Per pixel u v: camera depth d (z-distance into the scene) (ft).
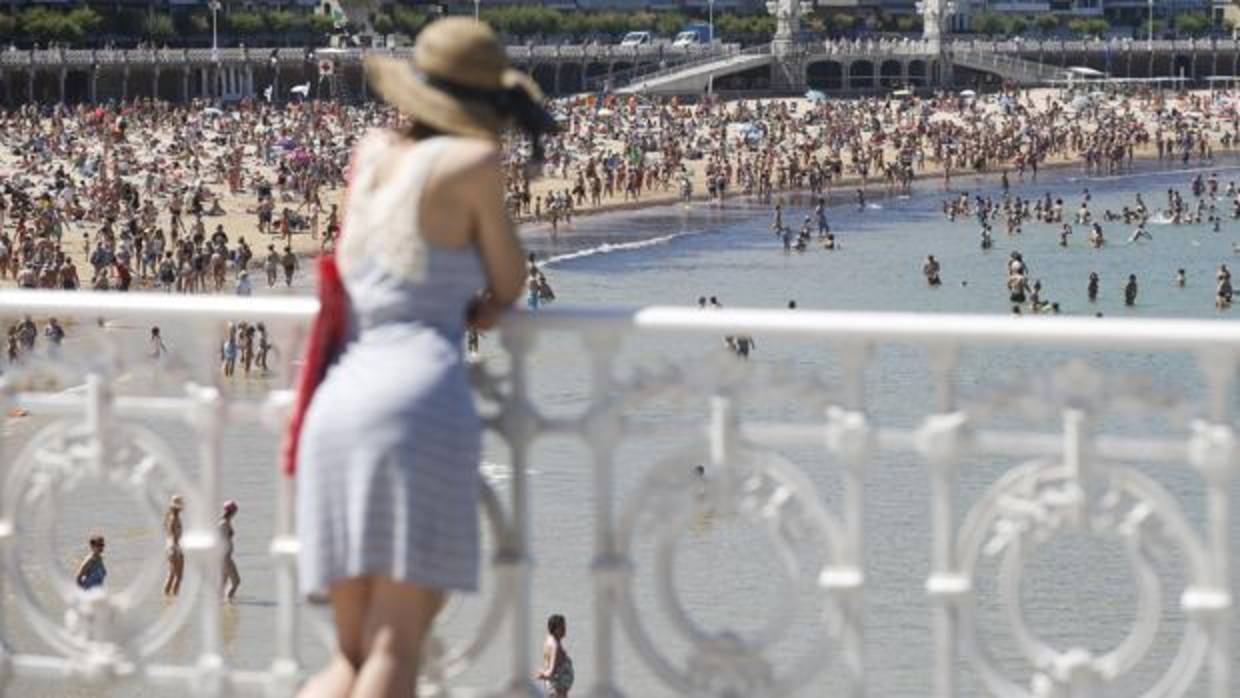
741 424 36.01
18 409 39.47
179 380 38.70
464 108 36.91
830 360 224.33
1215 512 34.01
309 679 38.78
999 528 35.04
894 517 145.38
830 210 568.00
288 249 362.53
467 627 85.56
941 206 580.71
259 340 182.29
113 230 402.93
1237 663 106.22
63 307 38.75
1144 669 115.85
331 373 36.60
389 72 37.37
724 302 364.58
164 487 39.14
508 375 37.11
